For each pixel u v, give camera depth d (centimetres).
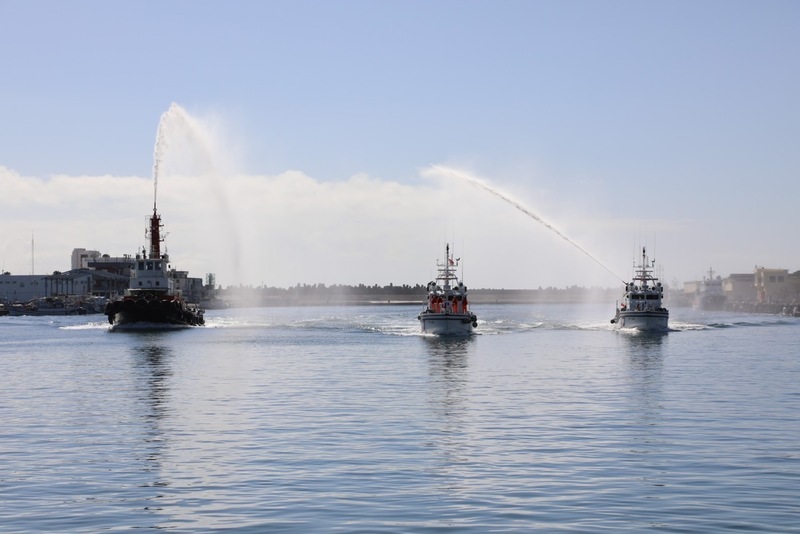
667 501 3366
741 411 5750
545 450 4372
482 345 13025
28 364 9888
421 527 3041
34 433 4972
